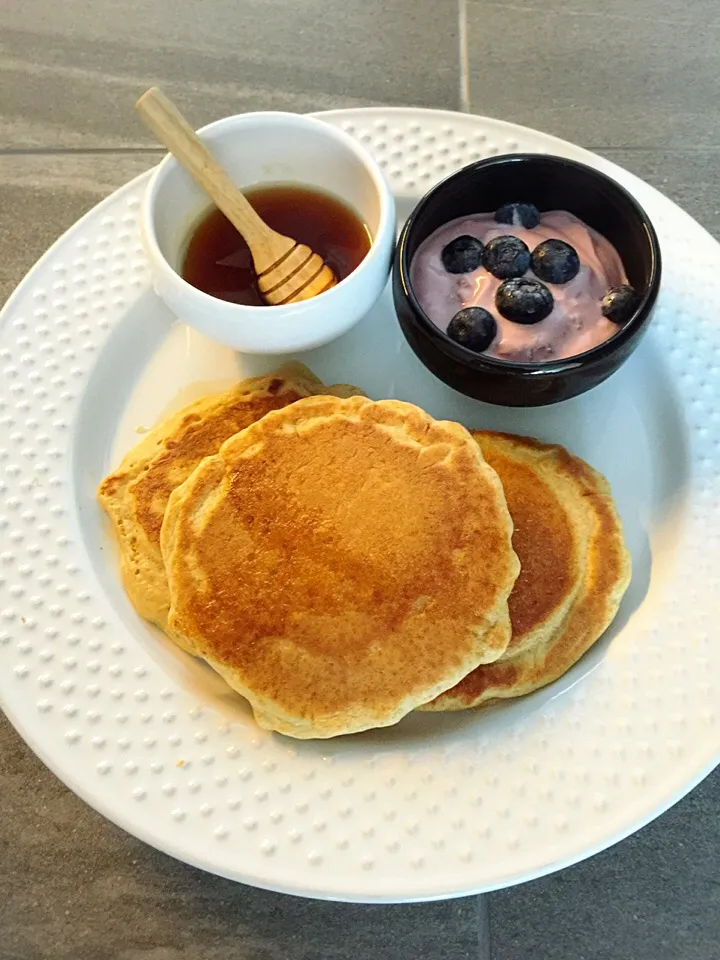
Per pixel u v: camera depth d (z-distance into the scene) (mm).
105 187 424
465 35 465
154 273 311
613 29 465
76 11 471
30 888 314
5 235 413
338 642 281
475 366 308
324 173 347
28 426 336
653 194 366
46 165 428
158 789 278
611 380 348
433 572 286
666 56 456
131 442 348
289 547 292
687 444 331
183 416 338
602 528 313
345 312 321
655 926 307
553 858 263
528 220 338
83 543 319
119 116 441
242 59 460
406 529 290
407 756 283
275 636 284
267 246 326
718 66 453
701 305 348
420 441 307
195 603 291
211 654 286
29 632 301
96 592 310
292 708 278
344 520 293
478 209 350
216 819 273
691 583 305
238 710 293
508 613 291
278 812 274
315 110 449
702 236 357
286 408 318
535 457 330
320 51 463
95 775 280
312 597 286
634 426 343
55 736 285
